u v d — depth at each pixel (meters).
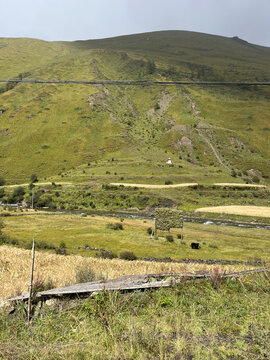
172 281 7.54
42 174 158.62
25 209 88.31
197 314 5.83
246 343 4.60
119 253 36.22
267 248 42.81
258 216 76.38
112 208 97.44
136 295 6.85
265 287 7.15
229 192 105.69
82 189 113.69
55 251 35.78
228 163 166.25
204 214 82.12
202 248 41.84
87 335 5.22
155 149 184.12
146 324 5.38
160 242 45.44
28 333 5.82
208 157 174.62
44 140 198.75
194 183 122.44
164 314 5.86
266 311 5.64
